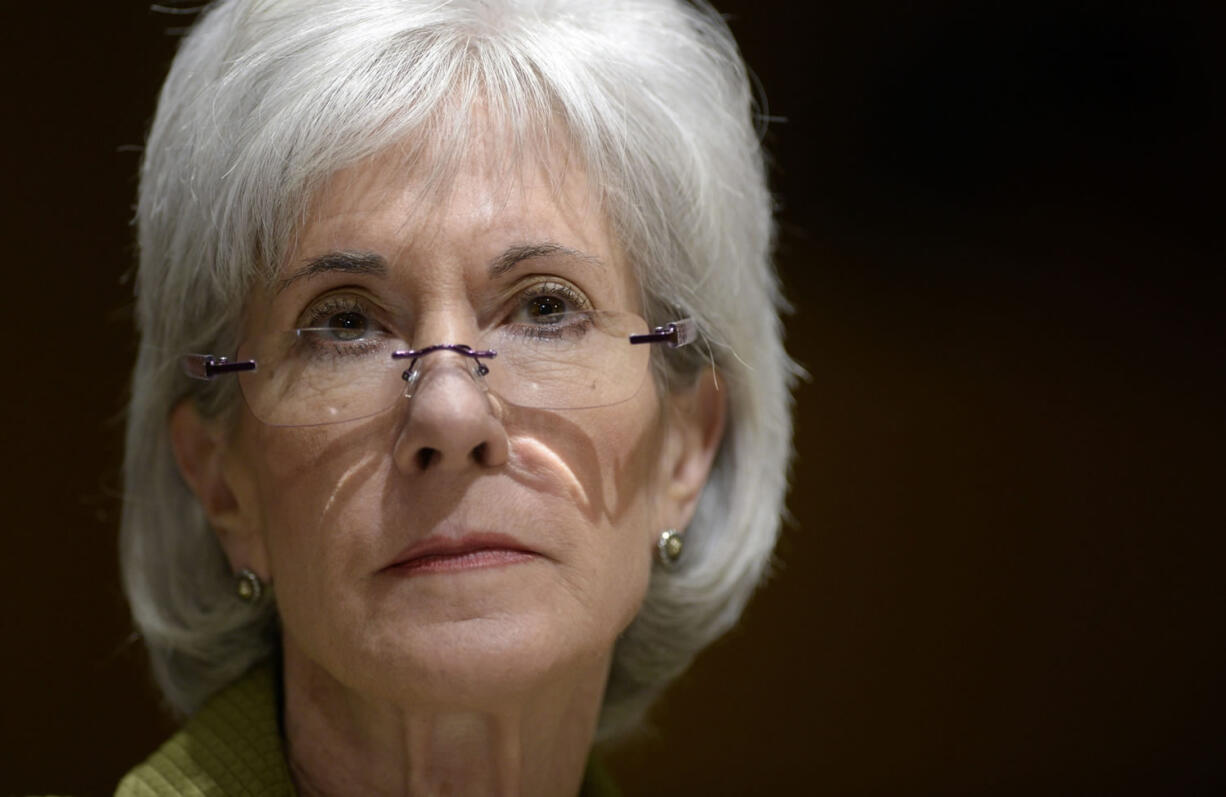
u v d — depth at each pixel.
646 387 5.29
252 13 5.16
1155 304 11.41
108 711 10.50
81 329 10.72
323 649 5.00
